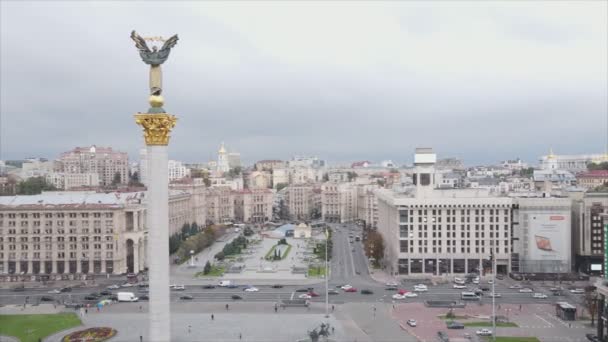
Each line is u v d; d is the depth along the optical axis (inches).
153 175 3966.5
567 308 7721.5
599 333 6707.7
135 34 3964.1
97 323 7642.7
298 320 7770.7
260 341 6658.5
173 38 3998.5
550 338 6825.8
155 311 3969.0
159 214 3971.5
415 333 7076.8
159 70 4018.2
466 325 7475.4
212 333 7042.3
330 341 6683.1
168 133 4001.0
